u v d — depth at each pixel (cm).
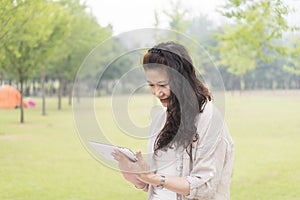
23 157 938
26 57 1634
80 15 2342
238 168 816
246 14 827
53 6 1689
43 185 691
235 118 1670
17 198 613
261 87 3131
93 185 691
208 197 171
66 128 1497
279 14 790
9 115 2089
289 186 671
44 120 1811
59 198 610
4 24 1130
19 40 1488
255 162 870
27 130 1448
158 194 190
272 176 744
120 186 680
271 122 1532
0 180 721
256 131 1320
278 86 2958
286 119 1612
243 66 2728
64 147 1074
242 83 3259
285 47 879
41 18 1399
